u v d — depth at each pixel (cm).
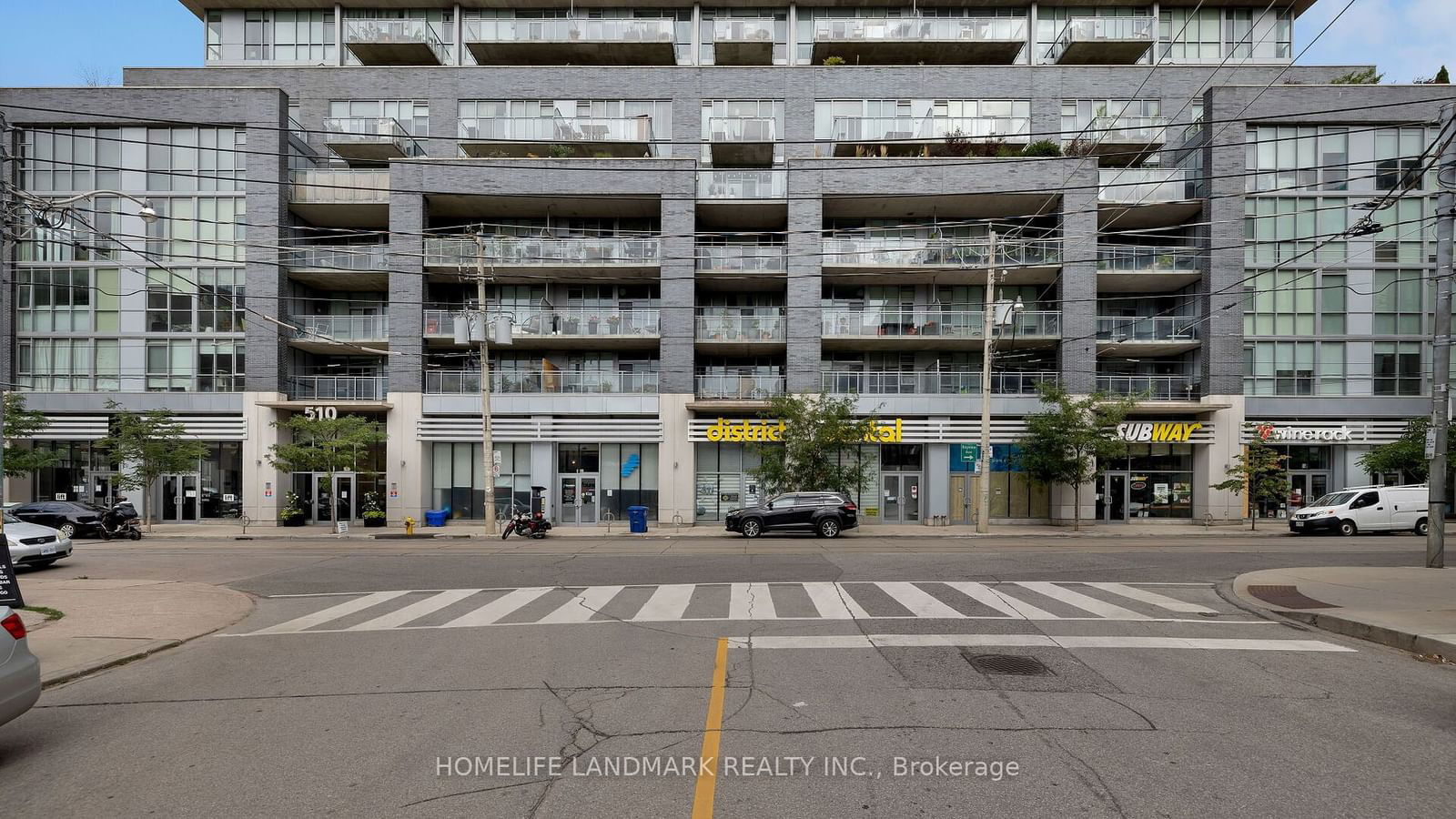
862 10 3619
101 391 3167
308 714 621
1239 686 681
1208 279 3106
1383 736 549
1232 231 3094
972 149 3256
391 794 459
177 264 3194
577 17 3603
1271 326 3147
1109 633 905
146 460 2881
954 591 1238
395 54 3525
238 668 789
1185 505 3225
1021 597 1173
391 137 3203
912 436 3119
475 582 1424
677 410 3123
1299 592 1166
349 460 2852
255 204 3112
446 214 3341
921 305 3275
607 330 3150
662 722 588
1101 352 3291
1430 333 3134
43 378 3183
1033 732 559
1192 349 3219
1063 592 1230
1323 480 3212
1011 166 3078
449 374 3198
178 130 3170
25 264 3189
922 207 3228
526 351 3338
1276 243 2617
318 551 2130
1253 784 464
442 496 3222
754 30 3419
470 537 2672
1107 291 3350
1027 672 727
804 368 3092
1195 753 514
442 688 693
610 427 3139
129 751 543
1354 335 3138
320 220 3312
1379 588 1193
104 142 3170
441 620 1043
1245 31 3528
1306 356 3150
